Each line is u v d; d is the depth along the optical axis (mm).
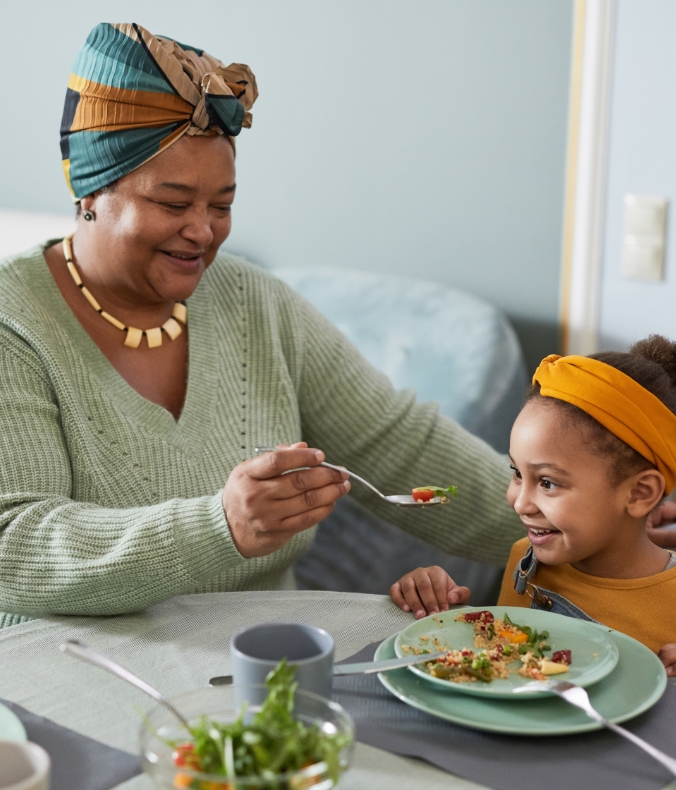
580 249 2012
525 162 2066
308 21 2299
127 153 1121
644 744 681
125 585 961
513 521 1405
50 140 2814
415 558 1863
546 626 924
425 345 2055
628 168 1932
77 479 1169
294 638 756
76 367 1205
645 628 1030
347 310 2209
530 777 684
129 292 1259
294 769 581
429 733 745
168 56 1096
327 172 2371
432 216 2229
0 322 1179
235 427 1301
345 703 795
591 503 1017
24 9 2754
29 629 966
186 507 970
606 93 1922
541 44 1985
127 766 704
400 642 872
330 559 1915
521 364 2000
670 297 1933
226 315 1386
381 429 1448
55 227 2576
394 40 2180
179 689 831
